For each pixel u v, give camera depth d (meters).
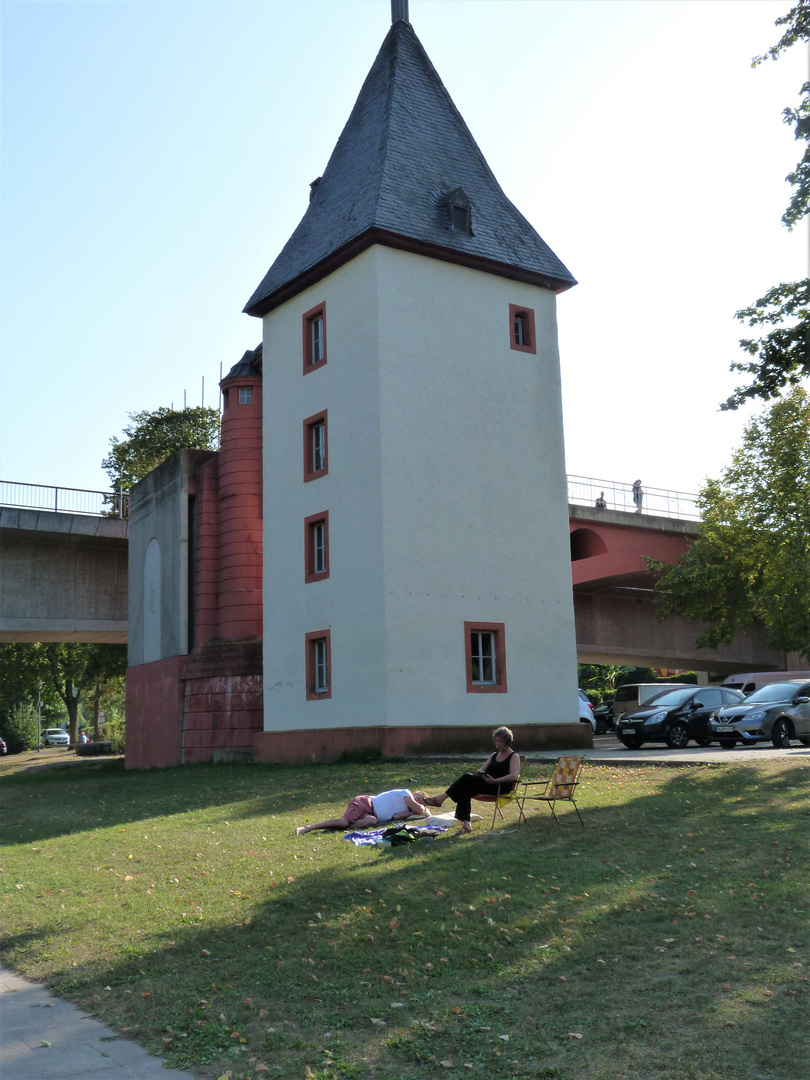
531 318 27.42
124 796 20.34
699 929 7.16
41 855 12.48
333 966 6.83
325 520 25.36
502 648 24.92
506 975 6.44
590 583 41.22
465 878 9.13
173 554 32.06
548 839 10.82
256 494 30.08
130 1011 6.14
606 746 31.78
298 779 19.53
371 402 24.12
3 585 35.34
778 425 37.84
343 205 26.70
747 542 38.66
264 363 28.47
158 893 9.45
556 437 27.27
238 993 6.38
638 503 39.31
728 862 9.20
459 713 23.84
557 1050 5.21
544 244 28.52
